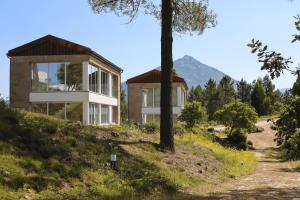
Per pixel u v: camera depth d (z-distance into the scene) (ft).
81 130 54.65
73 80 114.21
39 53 114.21
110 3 69.15
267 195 44.04
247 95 389.39
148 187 43.19
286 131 39.75
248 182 59.82
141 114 182.09
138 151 56.39
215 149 92.73
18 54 114.42
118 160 48.55
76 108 113.80
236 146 161.68
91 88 120.47
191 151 74.08
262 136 228.43
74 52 113.60
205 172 61.87
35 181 35.68
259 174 75.15
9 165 35.96
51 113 114.32
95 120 123.85
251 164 93.25
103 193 38.09
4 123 44.52
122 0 69.15
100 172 43.01
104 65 130.93
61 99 113.70
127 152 52.80
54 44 114.01
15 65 114.42
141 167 49.70
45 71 115.03
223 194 44.57
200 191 46.93
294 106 33.24
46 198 33.45
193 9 71.26
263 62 26.50
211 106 374.84
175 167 56.59
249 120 169.17
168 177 49.37
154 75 181.98
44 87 114.62
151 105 183.52
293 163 104.88
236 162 83.41
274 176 70.49
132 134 67.77
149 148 60.23
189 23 72.43
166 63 64.75
